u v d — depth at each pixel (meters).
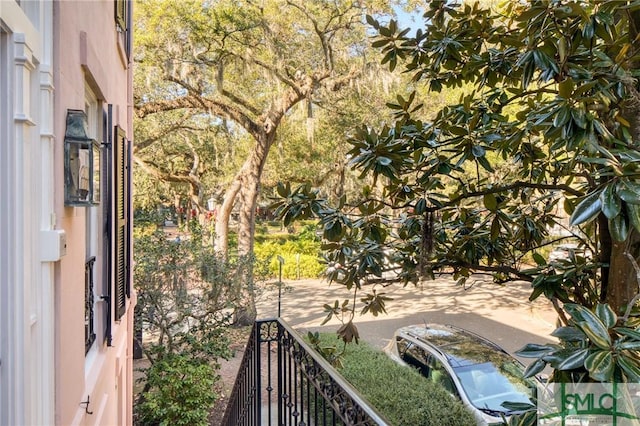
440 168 2.62
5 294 1.73
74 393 2.45
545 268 2.35
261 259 10.50
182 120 13.27
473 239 2.76
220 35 9.93
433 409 5.02
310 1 10.08
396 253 2.87
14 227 1.75
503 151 2.81
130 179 5.06
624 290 1.86
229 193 12.41
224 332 7.68
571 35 2.02
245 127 11.80
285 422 2.99
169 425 5.94
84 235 2.78
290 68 11.13
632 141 1.82
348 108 12.06
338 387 1.71
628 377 1.36
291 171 14.56
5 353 1.72
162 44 9.95
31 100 1.93
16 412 1.73
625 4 1.86
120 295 4.09
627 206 1.40
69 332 2.34
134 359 8.83
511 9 2.72
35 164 1.93
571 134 1.67
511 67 2.48
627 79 1.74
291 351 2.68
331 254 2.87
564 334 1.55
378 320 11.66
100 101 3.47
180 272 7.43
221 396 7.48
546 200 2.92
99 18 3.34
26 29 1.79
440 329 7.20
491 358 5.99
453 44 2.69
